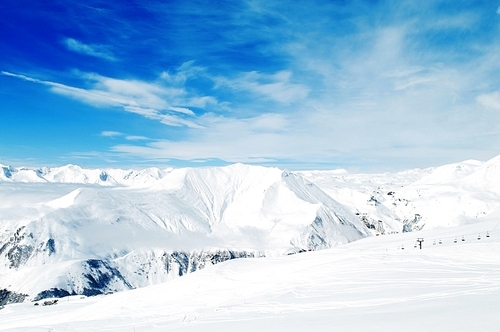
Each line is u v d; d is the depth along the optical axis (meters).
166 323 36.03
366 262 61.47
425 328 20.52
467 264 49.97
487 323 20.02
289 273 69.62
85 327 38.78
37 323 80.69
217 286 74.25
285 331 24.91
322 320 27.33
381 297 35.31
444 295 32.72
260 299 44.91
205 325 31.61
